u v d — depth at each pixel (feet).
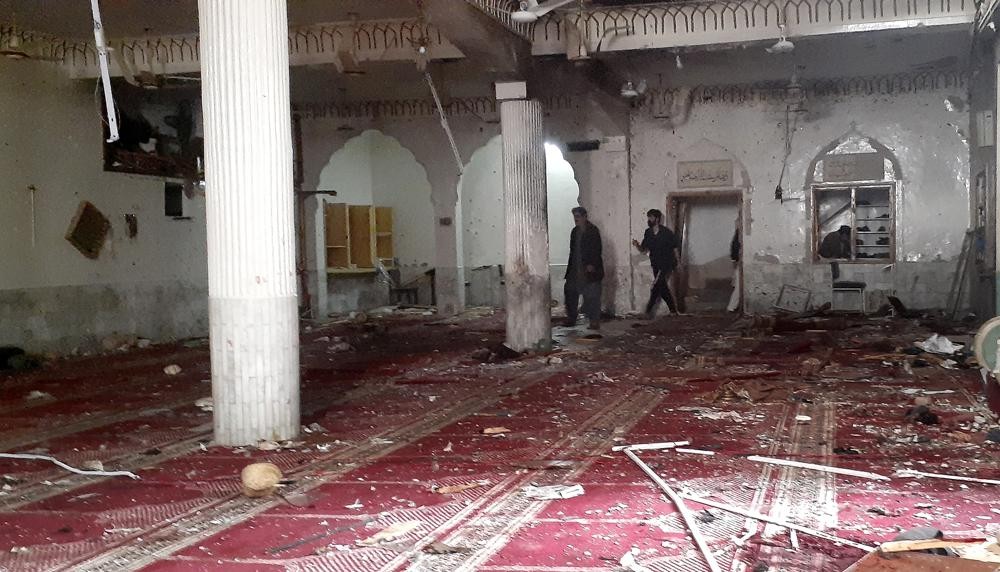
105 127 42.09
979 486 15.62
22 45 37.04
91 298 41.09
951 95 46.88
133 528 14.61
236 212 20.94
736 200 54.85
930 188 47.50
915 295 47.96
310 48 37.65
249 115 20.85
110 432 22.95
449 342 41.57
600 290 45.83
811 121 49.16
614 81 45.09
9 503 16.44
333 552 13.04
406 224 63.67
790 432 20.45
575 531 13.65
